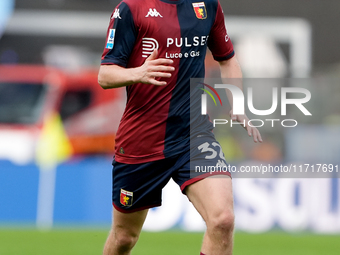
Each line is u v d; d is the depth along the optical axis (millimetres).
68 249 22875
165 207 29781
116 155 13938
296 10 68875
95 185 31062
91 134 44594
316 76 47312
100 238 26281
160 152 13258
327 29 68875
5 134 43406
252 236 27766
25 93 45781
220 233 11906
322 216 29641
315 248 24000
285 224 29547
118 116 45406
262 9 68562
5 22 64500
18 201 30922
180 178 13039
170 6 13102
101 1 67188
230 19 67938
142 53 13078
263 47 66000
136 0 12977
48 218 30875
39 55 64375
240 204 29500
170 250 22812
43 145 43594
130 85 13211
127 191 13805
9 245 23750
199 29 13219
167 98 13117
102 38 66438
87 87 45719
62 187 31016
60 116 45125
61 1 66312
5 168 30953
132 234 14383
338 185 29703
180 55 13062
